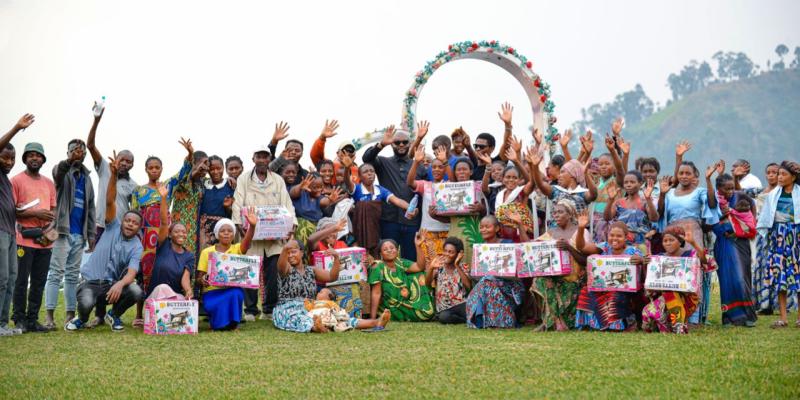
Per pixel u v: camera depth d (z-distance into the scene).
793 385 6.61
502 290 10.62
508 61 13.23
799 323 10.25
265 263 11.41
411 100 13.10
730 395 6.35
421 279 11.50
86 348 8.71
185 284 10.61
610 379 6.91
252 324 10.95
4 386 6.91
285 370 7.43
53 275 10.59
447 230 11.94
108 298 10.16
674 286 9.55
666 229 10.03
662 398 6.30
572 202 10.61
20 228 10.10
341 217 12.00
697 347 8.29
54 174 10.56
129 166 11.70
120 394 6.63
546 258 10.08
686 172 10.66
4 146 9.51
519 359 7.79
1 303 9.65
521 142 11.37
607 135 11.45
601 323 10.01
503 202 11.39
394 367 7.48
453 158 13.13
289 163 12.23
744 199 10.65
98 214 11.35
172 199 11.64
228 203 11.82
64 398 6.52
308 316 10.06
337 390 6.67
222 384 6.93
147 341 9.22
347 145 12.60
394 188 12.55
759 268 11.84
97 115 11.17
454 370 7.32
